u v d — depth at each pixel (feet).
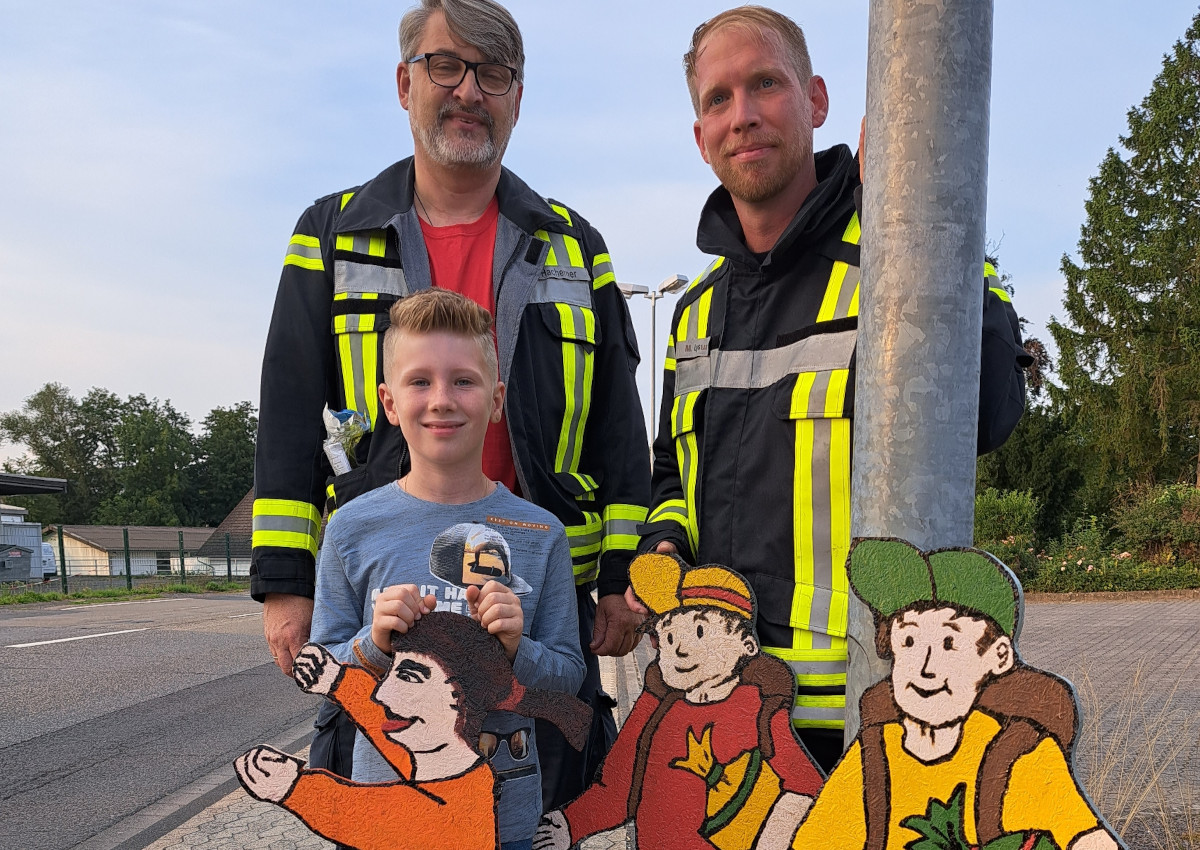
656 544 7.14
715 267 7.89
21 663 33.42
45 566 148.36
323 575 6.40
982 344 5.94
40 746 20.24
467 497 6.53
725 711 5.47
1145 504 65.51
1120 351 89.10
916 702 4.60
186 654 36.11
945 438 4.71
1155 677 22.65
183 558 106.73
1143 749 12.61
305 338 7.93
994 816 4.44
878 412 4.82
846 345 6.53
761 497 6.77
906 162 4.73
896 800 4.62
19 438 285.02
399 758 5.11
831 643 6.30
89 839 13.96
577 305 8.38
